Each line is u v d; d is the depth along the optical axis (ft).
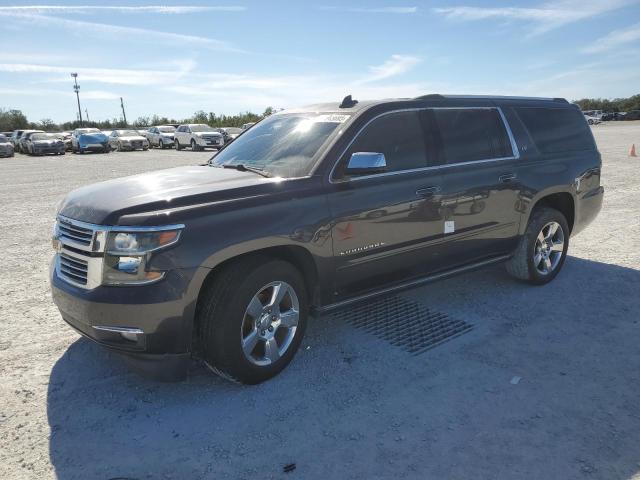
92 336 11.21
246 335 11.84
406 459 9.50
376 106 14.32
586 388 11.80
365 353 13.67
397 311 16.44
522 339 14.33
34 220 32.42
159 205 10.96
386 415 10.89
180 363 11.20
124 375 12.70
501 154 17.03
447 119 15.85
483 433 10.21
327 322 15.66
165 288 10.57
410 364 13.05
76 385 12.23
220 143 119.03
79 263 11.35
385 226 13.83
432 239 15.02
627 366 12.77
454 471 9.16
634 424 10.42
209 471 9.30
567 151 19.22
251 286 11.52
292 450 9.84
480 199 16.05
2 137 109.50
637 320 15.47
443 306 16.78
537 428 10.34
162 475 9.21
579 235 25.53
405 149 14.62
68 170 69.15
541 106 18.94
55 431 10.50
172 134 131.54
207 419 10.87
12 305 17.38
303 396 11.69
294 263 13.10
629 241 24.14
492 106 17.28
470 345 14.02
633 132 130.31
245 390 11.97
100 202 11.53
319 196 12.62
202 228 10.93
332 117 14.40
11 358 13.53
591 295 17.53
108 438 10.27
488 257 17.19
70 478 9.17
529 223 17.95
